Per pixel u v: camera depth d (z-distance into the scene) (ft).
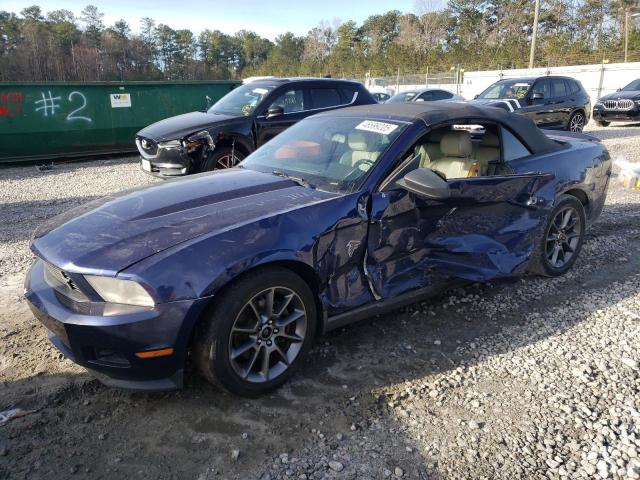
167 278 8.08
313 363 10.52
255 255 8.66
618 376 10.02
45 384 9.80
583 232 15.12
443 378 10.00
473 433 8.45
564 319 12.40
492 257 12.05
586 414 8.90
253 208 9.68
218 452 8.04
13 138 35.76
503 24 206.18
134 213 9.77
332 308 10.13
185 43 316.19
